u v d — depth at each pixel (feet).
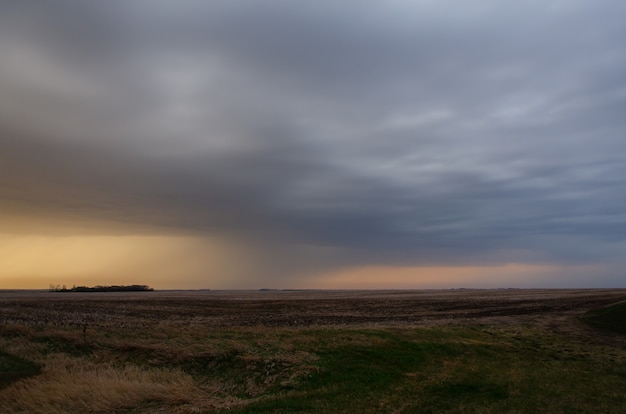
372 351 83.41
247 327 129.18
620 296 340.39
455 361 83.10
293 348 84.28
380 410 53.21
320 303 309.22
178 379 71.15
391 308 249.55
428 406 54.85
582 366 86.02
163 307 250.78
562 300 301.02
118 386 65.31
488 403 56.34
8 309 208.74
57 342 102.27
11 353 94.38
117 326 133.39
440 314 201.26
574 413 52.65
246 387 67.82
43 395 62.64
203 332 106.83
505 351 98.12
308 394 60.44
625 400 58.80
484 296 420.77
